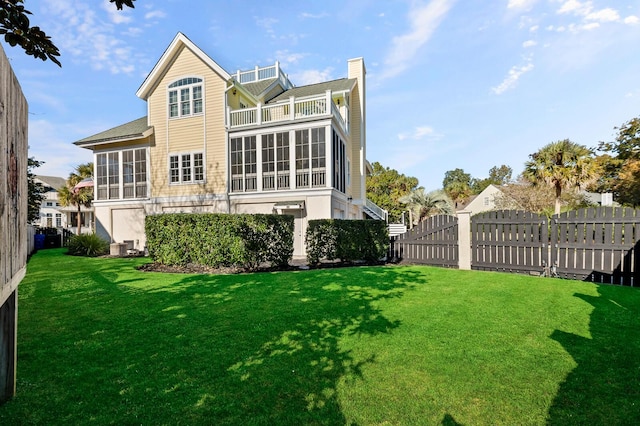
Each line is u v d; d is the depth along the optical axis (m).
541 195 26.83
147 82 17.62
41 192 21.59
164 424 2.42
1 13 3.40
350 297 6.16
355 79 20.94
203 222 10.06
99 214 19.20
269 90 20.30
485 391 2.89
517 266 9.09
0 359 2.67
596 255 7.97
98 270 9.91
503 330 4.39
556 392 2.87
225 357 3.57
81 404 2.67
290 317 4.97
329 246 10.83
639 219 7.46
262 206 16.03
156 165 17.92
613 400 2.75
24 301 6.04
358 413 2.56
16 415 2.51
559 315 5.04
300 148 15.48
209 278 8.29
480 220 9.76
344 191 18.14
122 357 3.58
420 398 2.77
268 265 10.67
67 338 4.15
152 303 5.85
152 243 10.98
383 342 3.98
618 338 4.09
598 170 20.36
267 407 2.64
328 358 3.54
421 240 11.02
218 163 16.77
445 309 5.38
